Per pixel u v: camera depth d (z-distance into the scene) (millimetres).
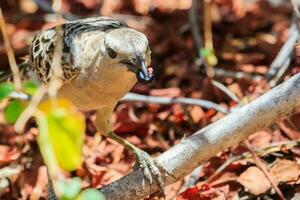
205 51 11195
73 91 9773
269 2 15414
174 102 12273
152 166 9391
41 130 6547
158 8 15461
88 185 11336
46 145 6559
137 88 13523
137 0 15641
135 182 9273
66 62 9547
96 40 9312
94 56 9289
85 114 12688
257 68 13789
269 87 12430
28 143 12188
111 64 9109
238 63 14031
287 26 14812
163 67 14141
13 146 12312
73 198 7055
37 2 15250
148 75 8859
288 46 12906
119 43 8984
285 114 9391
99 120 10453
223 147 9266
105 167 11688
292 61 13102
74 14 15570
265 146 11258
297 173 10484
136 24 15070
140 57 8922
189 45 14492
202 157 9266
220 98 13102
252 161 10898
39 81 10398
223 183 10734
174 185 10805
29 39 14438
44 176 11555
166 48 14547
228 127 9195
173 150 9398
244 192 10523
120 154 11945
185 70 13875
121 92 9680
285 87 9320
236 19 15062
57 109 6688
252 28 14898
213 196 10539
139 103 13023
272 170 10656
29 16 15430
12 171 11289
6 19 15391
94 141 12273
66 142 6555
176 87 13656
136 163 9984
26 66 10656
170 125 12586
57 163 6668
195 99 12695
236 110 9359
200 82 13531
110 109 10258
